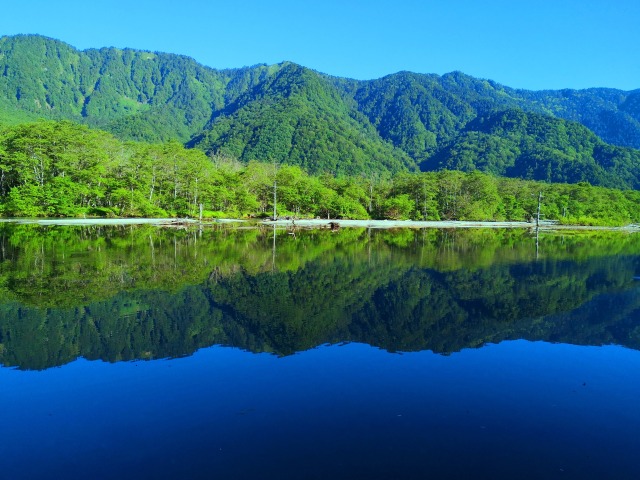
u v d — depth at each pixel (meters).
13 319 18.34
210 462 8.80
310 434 9.89
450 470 8.62
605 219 126.69
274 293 24.23
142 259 35.09
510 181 166.62
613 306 22.80
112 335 16.67
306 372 13.55
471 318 20.23
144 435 9.84
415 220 122.56
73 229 61.97
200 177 100.19
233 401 11.49
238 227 78.81
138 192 89.44
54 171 83.50
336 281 28.19
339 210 113.50
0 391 12.05
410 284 27.84
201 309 20.50
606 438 9.95
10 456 9.04
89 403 11.36
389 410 11.11
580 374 13.77
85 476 8.39
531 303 23.25
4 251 38.09
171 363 14.11
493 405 11.49
